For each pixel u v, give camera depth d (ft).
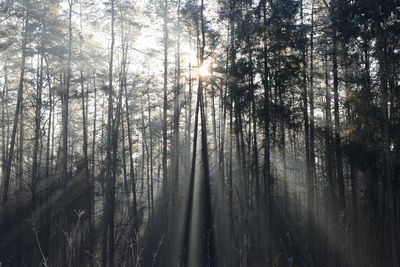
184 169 114.73
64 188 87.15
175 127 101.14
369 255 76.38
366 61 65.10
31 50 85.40
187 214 85.10
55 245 97.45
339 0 61.98
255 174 86.84
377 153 67.77
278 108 78.23
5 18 81.87
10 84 110.52
